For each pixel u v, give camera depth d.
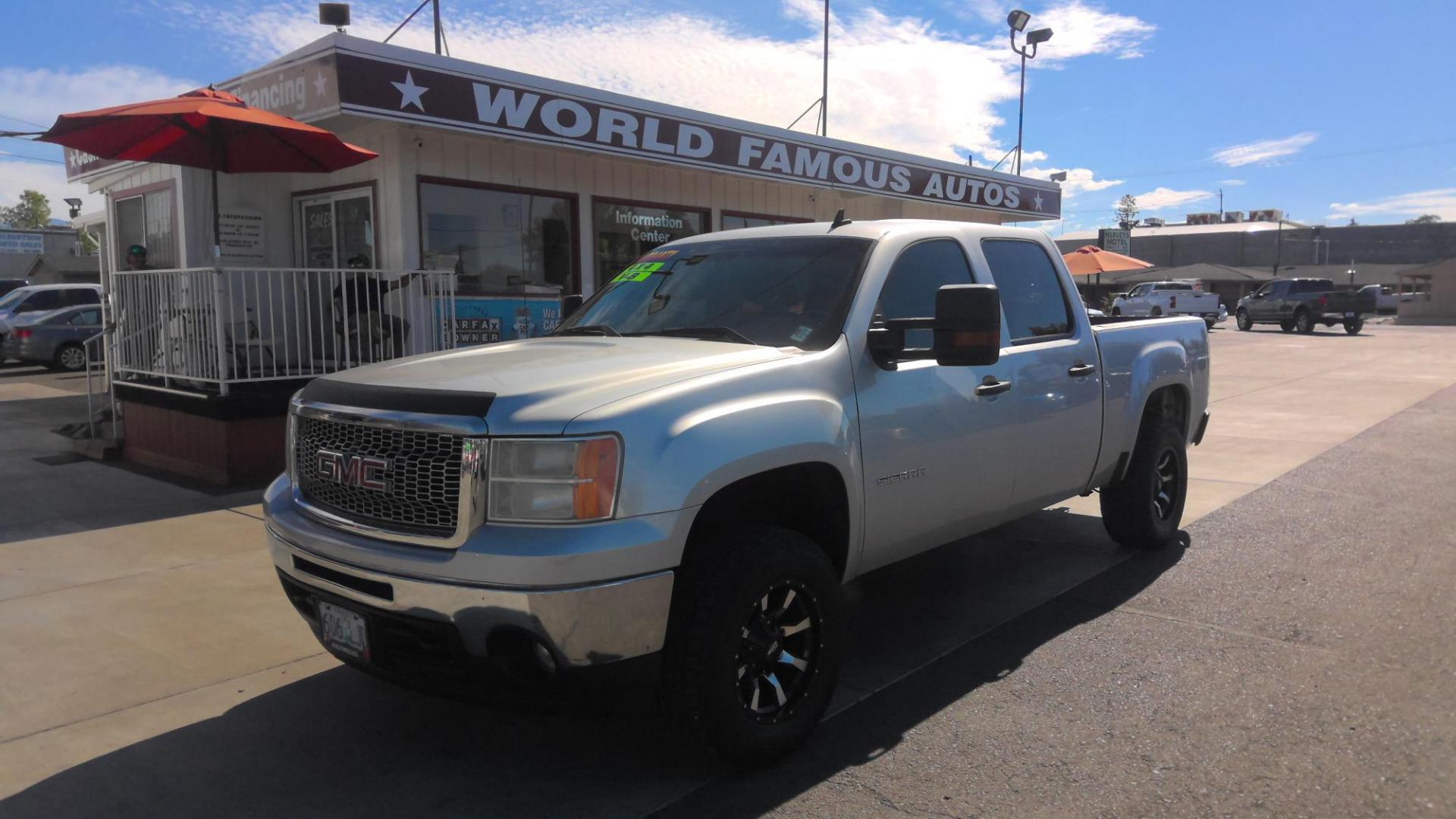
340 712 3.92
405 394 3.21
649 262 4.91
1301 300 34.38
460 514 2.99
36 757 3.54
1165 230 96.75
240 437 7.94
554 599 2.86
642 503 2.99
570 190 11.52
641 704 3.99
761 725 3.34
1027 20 20.16
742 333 3.99
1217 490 7.83
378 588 3.14
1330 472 8.47
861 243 4.24
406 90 9.09
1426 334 33.34
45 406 13.57
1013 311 4.84
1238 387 15.69
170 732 3.74
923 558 6.03
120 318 9.15
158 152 8.00
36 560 5.93
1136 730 3.65
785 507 3.85
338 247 10.62
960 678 4.19
